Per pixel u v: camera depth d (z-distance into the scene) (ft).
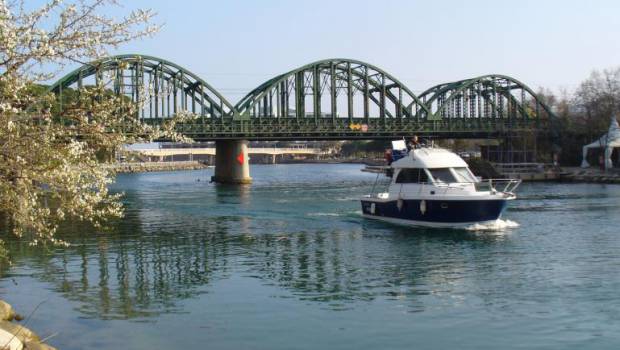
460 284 76.59
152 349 53.21
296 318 62.39
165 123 56.24
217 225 135.85
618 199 194.90
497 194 124.26
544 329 58.08
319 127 344.08
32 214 49.60
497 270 84.53
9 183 46.39
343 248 103.35
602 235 114.62
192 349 53.36
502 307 65.82
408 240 110.42
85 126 48.34
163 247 106.42
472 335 56.65
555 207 168.86
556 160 360.48
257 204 189.57
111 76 49.19
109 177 52.90
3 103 44.21
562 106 458.09
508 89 407.03
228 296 71.72
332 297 70.85
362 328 59.00
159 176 480.23
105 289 75.61
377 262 91.04
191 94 328.29
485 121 403.34
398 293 72.43
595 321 60.34
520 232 118.52
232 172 340.18
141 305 67.87
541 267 86.07
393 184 133.59
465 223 123.65
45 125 47.60
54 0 44.98
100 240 114.32
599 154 364.79
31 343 49.62
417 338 55.93
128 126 53.62
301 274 83.46
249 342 55.21
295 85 356.38
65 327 59.57
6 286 77.36
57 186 47.65
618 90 370.12
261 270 86.38
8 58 44.37
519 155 391.24
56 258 96.07
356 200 203.31
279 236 117.91
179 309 66.08
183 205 187.62
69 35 45.57
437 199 123.13
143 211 168.25
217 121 328.29
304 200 205.05
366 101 368.07
